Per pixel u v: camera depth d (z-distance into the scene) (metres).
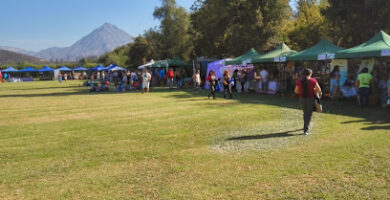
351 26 24.17
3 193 4.11
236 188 4.16
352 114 9.92
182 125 8.59
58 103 14.98
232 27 28.22
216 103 13.72
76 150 6.18
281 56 16.47
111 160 5.50
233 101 14.45
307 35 31.17
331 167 4.89
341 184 4.22
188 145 6.42
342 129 7.63
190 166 5.09
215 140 6.79
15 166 5.21
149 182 4.44
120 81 25.11
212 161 5.32
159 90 23.44
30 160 5.55
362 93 11.52
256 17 26.11
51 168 5.11
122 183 4.42
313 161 5.20
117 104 14.05
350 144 6.18
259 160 5.31
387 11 19.70
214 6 29.48
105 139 7.08
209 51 33.22
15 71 66.75
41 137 7.38
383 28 21.64
